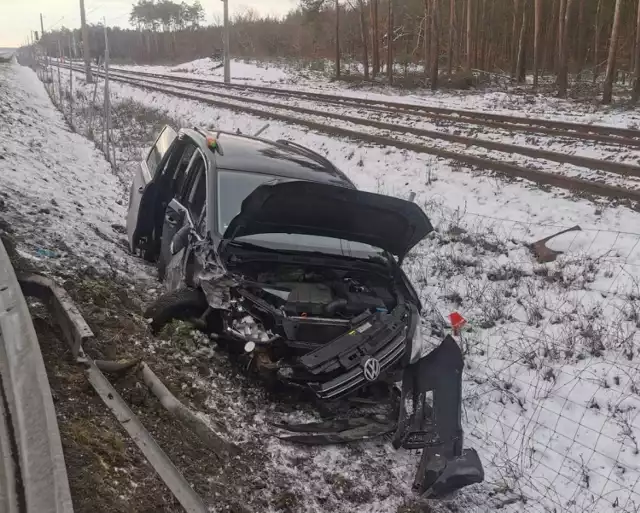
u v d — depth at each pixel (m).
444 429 4.38
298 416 4.77
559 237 8.63
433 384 4.55
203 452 3.96
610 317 6.57
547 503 4.34
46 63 42.00
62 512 2.59
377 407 5.03
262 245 5.40
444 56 48.53
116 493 3.14
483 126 18.00
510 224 9.70
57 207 8.05
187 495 3.29
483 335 6.62
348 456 4.48
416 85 36.00
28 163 10.34
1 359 3.76
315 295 5.09
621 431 4.94
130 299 5.86
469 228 9.72
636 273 7.36
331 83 39.81
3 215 6.60
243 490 3.81
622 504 4.27
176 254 5.97
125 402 3.97
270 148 6.72
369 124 18.53
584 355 5.98
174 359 4.92
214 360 5.09
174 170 7.04
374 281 5.68
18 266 5.31
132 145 16.08
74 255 6.29
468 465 4.12
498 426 5.15
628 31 43.41
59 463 2.83
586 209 9.74
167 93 28.17
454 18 41.12
